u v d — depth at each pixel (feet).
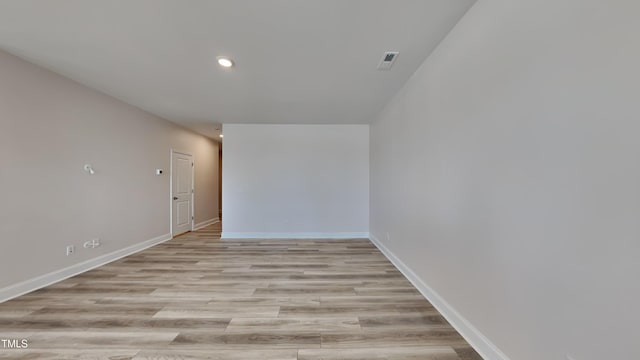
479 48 5.55
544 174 4.00
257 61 8.34
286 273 10.38
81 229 10.43
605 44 3.18
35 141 8.73
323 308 7.53
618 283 3.08
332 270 10.75
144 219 14.25
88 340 5.94
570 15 3.59
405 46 7.41
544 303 4.02
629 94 2.96
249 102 12.58
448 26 6.50
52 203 9.28
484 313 5.43
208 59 8.24
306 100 12.21
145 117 14.25
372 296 8.32
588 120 3.37
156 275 10.09
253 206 17.12
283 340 6.02
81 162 10.42
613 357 3.13
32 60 8.39
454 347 5.78
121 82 10.18
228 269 10.83
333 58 8.10
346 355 5.53
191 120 16.30
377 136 14.75
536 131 4.14
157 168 15.38
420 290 8.66
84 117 10.53
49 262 9.17
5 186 7.91
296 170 17.19
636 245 2.91
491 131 5.19
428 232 8.07
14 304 7.60
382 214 13.67
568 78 3.62
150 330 6.36
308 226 17.16
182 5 5.72
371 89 10.69
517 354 4.55
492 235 5.18
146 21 6.31
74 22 6.37
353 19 6.18
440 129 7.29
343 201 17.21
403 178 10.31
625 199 3.00
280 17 6.11
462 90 6.20
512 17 4.61
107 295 8.28
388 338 6.11
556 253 3.82
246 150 17.13
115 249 12.19
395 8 5.79
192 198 19.60
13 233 8.10
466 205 6.07
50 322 6.68
